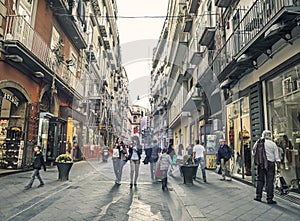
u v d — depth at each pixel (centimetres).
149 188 545
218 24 1062
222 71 841
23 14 940
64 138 1274
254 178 667
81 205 448
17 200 483
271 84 654
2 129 962
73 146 1276
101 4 2162
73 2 1235
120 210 418
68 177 730
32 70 984
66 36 1370
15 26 856
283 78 600
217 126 671
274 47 612
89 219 373
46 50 1075
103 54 1750
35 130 1034
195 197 517
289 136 580
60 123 1256
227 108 879
